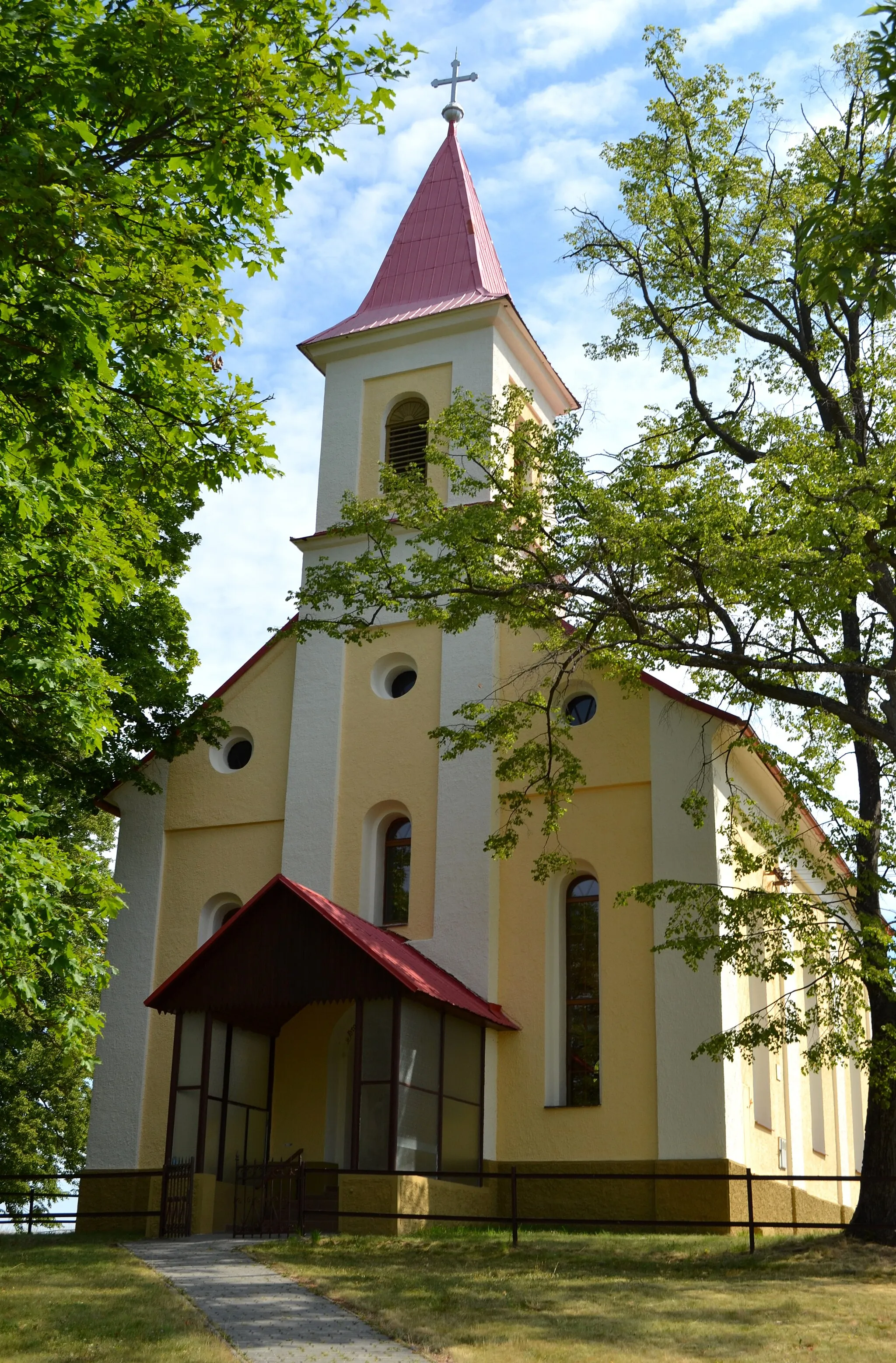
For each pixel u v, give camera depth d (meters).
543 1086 22.45
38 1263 15.84
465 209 31.45
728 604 18.08
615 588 18.50
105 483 17.12
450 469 21.34
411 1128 19.98
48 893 14.21
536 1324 12.61
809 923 18.31
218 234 13.55
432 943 23.78
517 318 28.92
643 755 23.33
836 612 17.02
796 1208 24.19
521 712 21.14
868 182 11.57
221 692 27.88
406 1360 11.16
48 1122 34.94
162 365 13.17
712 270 22.44
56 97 10.67
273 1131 23.12
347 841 25.41
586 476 19.42
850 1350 11.70
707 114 22.62
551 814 20.64
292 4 12.41
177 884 26.55
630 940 22.59
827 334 22.02
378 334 29.34
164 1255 16.58
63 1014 14.34
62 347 10.65
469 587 19.73
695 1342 11.97
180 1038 21.41
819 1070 18.03
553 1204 21.66
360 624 21.33
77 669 15.52
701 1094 21.14
